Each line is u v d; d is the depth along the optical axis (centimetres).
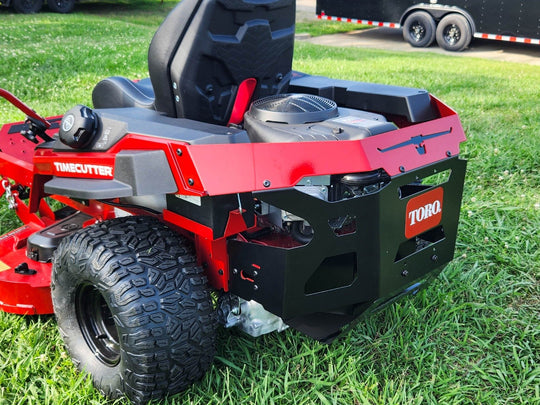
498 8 959
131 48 728
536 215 294
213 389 187
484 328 218
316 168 161
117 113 191
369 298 178
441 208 191
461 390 185
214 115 196
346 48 934
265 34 193
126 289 163
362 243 170
